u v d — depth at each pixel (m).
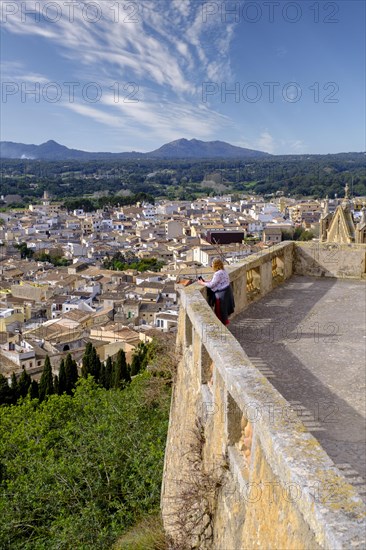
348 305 9.09
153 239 167.38
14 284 110.06
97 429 22.64
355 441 4.37
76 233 187.12
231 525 4.17
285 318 8.34
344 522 2.32
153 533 10.16
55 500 19.30
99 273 119.56
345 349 6.81
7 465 23.28
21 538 18.84
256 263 9.46
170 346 14.23
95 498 19.38
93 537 17.02
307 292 10.13
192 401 6.28
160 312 82.00
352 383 5.68
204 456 5.51
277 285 10.75
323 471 2.72
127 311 87.44
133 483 19.22
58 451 24.38
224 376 4.30
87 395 29.91
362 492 3.54
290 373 6.04
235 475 4.20
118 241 170.00
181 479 6.61
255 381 3.92
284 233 135.38
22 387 46.25
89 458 21.25
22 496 19.56
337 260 11.33
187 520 5.77
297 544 2.64
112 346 65.69
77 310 85.75
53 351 66.62
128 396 26.56
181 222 186.50
